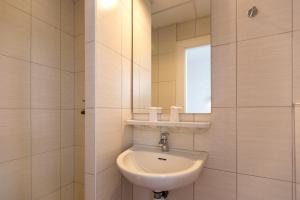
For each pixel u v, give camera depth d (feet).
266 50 3.14
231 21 3.40
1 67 3.92
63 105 5.30
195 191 3.67
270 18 3.12
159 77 4.22
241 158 3.29
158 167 3.59
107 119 3.46
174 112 3.73
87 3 3.24
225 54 3.44
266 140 3.12
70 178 5.49
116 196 3.76
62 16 5.32
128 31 4.32
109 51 3.56
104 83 3.39
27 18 4.43
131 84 4.39
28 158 4.40
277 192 3.05
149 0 4.38
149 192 4.19
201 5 3.85
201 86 3.75
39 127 4.65
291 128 2.96
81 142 5.48
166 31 4.19
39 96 4.66
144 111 4.29
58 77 5.16
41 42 4.74
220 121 3.46
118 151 3.80
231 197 3.37
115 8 3.79
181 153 3.61
